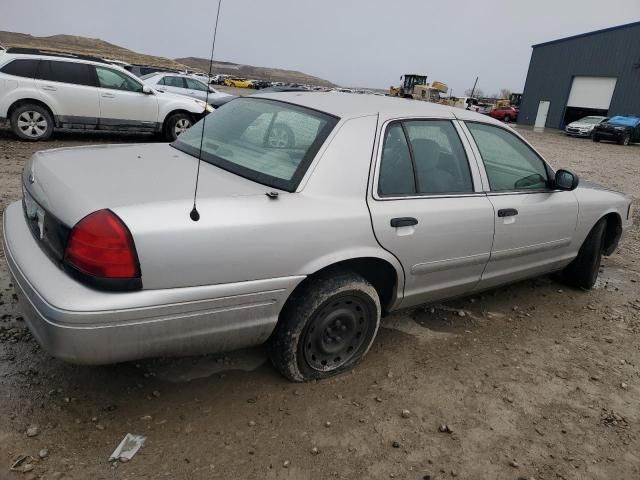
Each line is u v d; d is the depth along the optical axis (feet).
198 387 9.41
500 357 11.68
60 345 7.04
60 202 7.68
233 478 7.54
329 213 8.88
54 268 7.50
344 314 9.69
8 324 10.62
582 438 9.29
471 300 14.56
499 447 8.83
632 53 106.63
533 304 14.76
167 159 9.93
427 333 12.39
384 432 8.83
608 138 86.53
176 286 7.49
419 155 10.59
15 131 32.07
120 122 35.04
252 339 8.68
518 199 12.34
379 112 10.25
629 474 8.56
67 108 33.12
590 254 15.31
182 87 48.75
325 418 8.98
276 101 11.19
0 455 7.45
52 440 7.83
